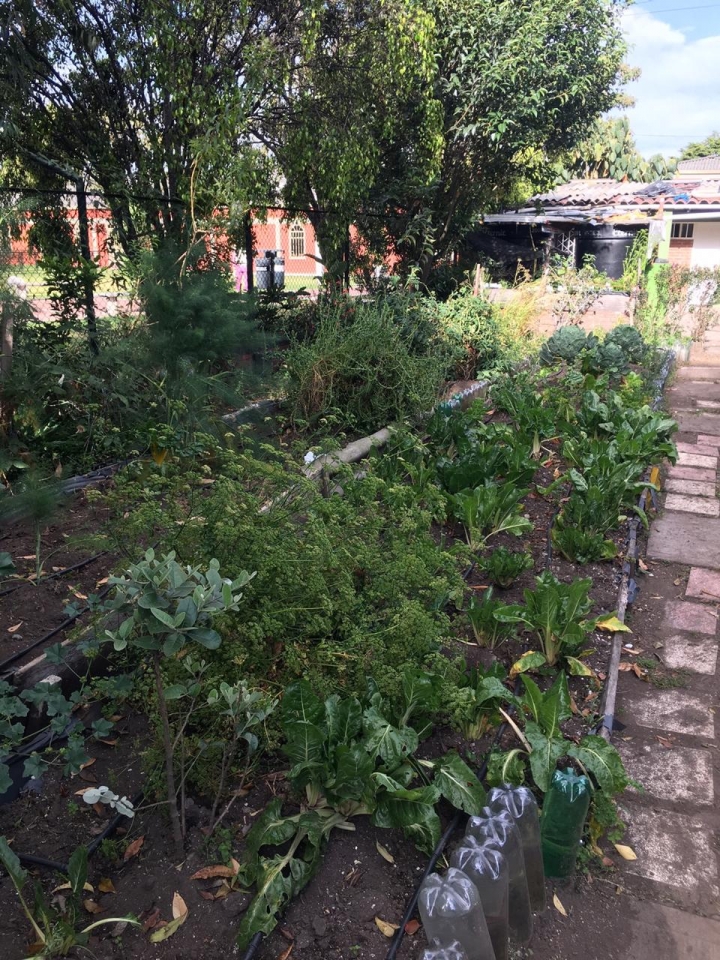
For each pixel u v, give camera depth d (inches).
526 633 172.1
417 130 435.8
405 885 107.8
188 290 252.2
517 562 189.6
